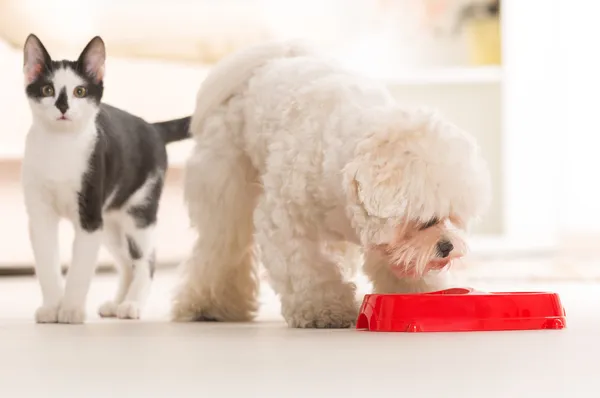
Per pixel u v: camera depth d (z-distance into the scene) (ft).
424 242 8.96
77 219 10.93
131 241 12.16
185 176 11.32
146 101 23.18
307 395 5.15
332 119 9.43
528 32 29.60
